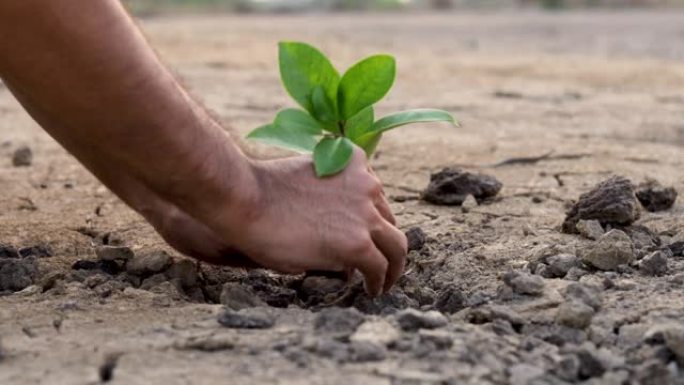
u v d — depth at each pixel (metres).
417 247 1.88
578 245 1.86
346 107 1.77
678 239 1.88
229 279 1.80
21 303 1.69
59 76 1.58
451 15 10.45
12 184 2.20
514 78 3.77
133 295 1.70
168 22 8.70
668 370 1.58
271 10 12.57
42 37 1.56
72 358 1.58
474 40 6.14
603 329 1.65
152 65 1.60
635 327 1.65
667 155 2.37
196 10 12.00
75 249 1.90
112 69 1.58
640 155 2.37
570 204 2.06
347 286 1.78
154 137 1.61
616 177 1.93
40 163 2.34
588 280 1.75
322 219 1.69
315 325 1.62
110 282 1.74
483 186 2.08
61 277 1.77
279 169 1.70
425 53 5.03
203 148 1.63
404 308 1.72
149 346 1.60
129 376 1.56
